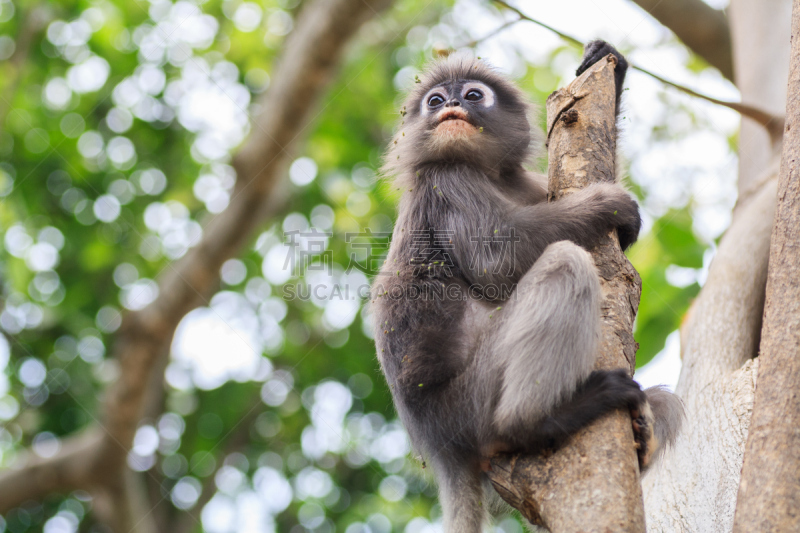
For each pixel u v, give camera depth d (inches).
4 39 374.3
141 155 402.9
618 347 115.4
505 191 173.6
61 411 387.2
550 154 139.3
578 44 179.0
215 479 388.2
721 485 128.0
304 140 323.6
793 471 85.9
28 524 406.3
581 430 105.7
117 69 384.5
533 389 113.0
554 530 94.6
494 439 118.1
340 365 399.9
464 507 140.7
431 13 385.1
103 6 370.6
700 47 260.7
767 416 90.3
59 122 385.1
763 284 161.8
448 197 156.8
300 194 391.9
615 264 125.6
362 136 401.1
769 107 196.5
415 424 145.8
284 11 376.5
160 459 393.7
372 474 399.9
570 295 118.9
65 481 309.7
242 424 403.2
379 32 380.2
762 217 169.8
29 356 374.6
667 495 134.9
